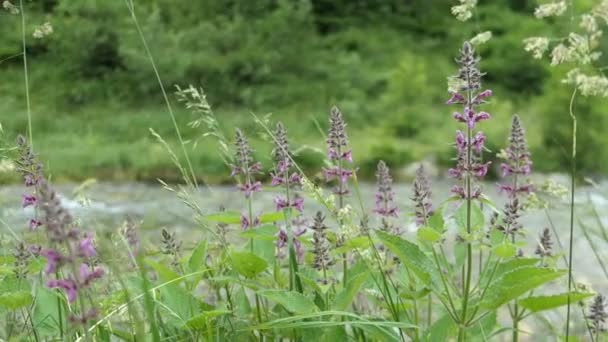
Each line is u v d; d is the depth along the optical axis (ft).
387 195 14.82
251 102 126.72
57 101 111.04
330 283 12.07
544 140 82.89
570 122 80.59
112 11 121.29
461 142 11.25
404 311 12.48
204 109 14.43
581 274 30.17
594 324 13.52
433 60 150.51
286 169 13.21
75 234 7.86
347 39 156.66
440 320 11.23
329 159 14.23
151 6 142.00
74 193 13.16
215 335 11.75
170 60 124.77
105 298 11.43
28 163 11.64
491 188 61.46
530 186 13.74
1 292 11.98
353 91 129.70
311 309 11.07
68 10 21.76
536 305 11.10
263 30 145.18
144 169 80.07
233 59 133.80
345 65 137.69
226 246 12.58
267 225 12.96
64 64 117.70
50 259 7.81
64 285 7.93
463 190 11.30
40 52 117.91
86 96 114.52
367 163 91.66
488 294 10.56
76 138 96.58
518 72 135.23
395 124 106.93
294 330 12.13
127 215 12.59
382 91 132.57
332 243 12.91
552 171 80.18
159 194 63.26
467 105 11.08
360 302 15.40
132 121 105.09
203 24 137.90
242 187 13.37
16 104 107.34
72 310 11.07
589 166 79.92
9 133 12.48
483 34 10.99
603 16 10.52
